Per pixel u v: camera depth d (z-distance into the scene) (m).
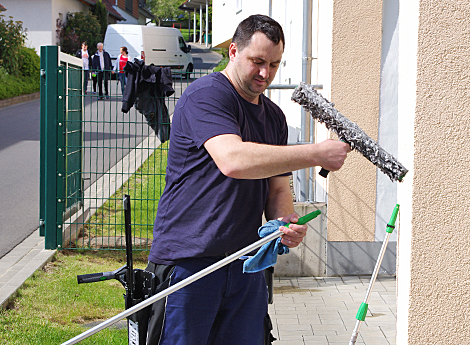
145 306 2.43
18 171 10.04
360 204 5.53
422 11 2.90
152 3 73.38
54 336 3.88
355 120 5.42
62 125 5.89
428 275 3.01
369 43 5.35
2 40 21.31
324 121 2.20
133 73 5.64
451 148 2.94
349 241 5.57
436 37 2.91
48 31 29.17
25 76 22.42
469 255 2.98
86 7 35.19
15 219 7.21
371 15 5.32
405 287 3.09
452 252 2.98
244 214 2.53
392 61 5.37
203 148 2.42
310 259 5.59
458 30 2.89
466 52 2.90
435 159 2.95
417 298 3.02
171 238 2.54
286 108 9.31
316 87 5.66
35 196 8.40
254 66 2.39
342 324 4.43
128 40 25.48
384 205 5.54
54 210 5.92
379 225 5.57
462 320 3.01
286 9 9.42
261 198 2.60
